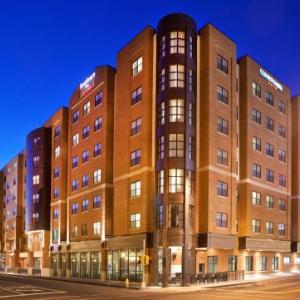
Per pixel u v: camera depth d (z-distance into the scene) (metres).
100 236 61.22
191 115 52.25
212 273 48.66
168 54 52.53
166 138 50.62
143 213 52.34
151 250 50.50
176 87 51.59
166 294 36.22
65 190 76.44
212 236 50.53
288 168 68.75
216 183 52.59
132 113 57.06
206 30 54.84
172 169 50.00
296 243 68.12
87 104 69.31
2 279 64.75
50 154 84.31
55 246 75.88
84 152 69.06
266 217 61.78
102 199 61.28
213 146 52.78
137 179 54.41
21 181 103.94
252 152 59.75
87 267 65.12
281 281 48.66
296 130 71.06
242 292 36.62
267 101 64.69
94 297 34.25
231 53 58.03
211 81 53.66
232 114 56.78
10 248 105.56
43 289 43.47
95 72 67.06
